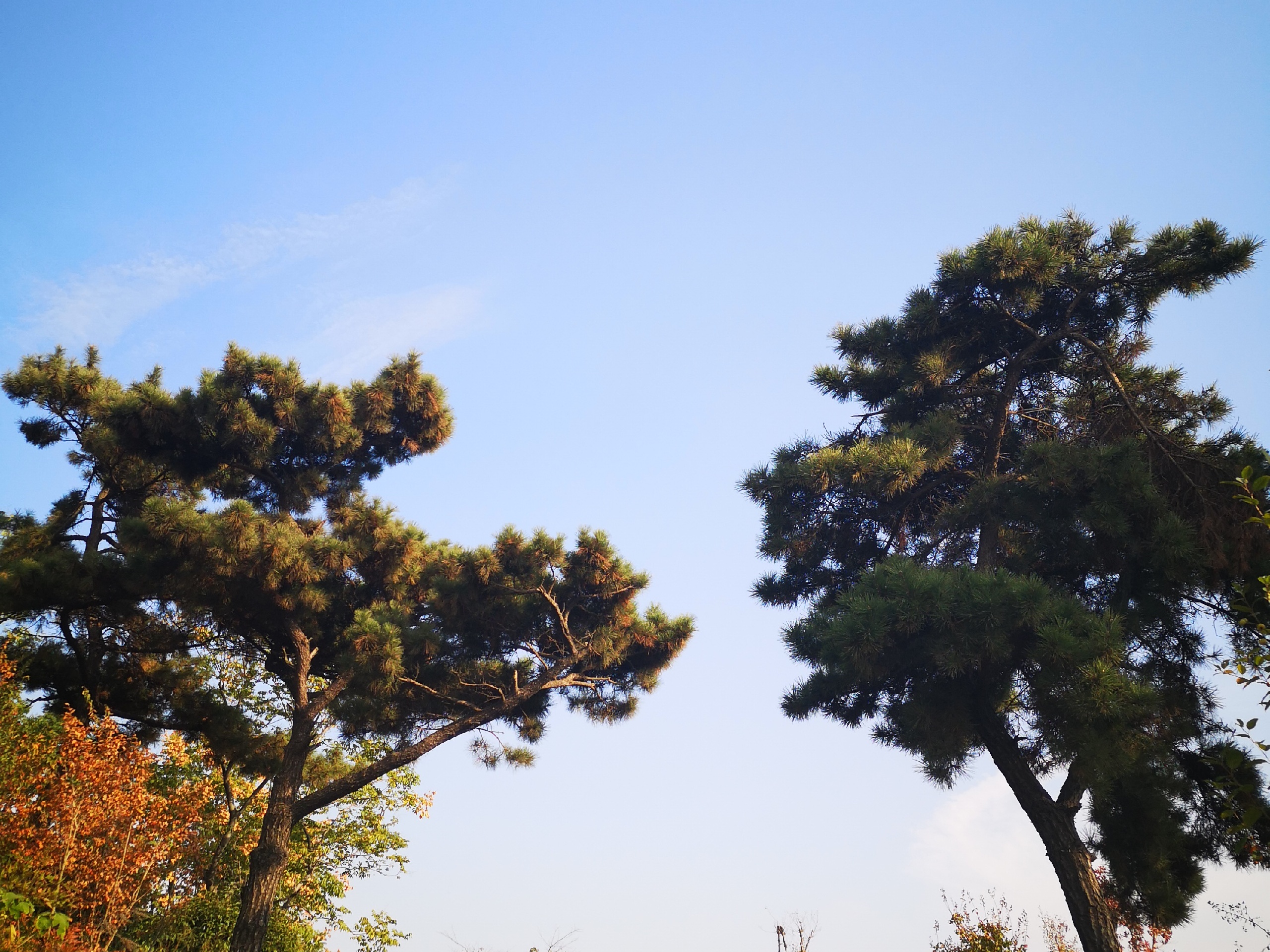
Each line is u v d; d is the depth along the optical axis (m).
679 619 18.06
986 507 13.29
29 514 19.30
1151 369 14.16
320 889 21.66
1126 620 12.14
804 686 13.61
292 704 16.73
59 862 11.80
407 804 23.05
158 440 17.44
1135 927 12.22
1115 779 11.01
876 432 15.02
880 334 14.65
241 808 18.80
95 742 12.94
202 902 15.58
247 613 16.81
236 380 17.67
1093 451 12.46
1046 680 10.95
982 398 14.88
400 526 17.23
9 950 10.33
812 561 14.98
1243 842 10.46
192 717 17.80
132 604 17.22
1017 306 14.13
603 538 17.08
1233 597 11.62
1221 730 12.15
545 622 17.70
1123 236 13.83
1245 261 13.16
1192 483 12.23
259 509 18.70
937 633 11.65
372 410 18.22
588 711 18.41
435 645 16.28
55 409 20.02
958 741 12.09
